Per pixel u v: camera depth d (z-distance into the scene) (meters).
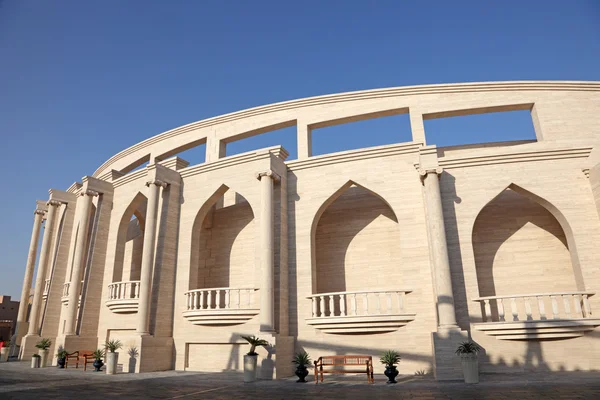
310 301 15.89
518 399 8.27
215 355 16.31
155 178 18.25
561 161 15.16
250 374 12.66
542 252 15.85
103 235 20.92
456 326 12.82
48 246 23.83
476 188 15.21
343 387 11.16
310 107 20.95
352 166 17.03
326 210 18.88
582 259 14.03
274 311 15.45
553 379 11.08
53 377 13.88
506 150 15.35
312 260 16.56
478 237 16.53
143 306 16.66
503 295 14.37
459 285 14.27
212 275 19.56
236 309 15.77
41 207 27.02
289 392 10.20
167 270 17.75
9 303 37.69
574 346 12.92
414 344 14.36
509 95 18.94
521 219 16.41
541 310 13.24
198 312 16.33
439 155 19.64
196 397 9.36
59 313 22.09
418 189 15.98
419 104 19.45
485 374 12.79
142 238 22.97
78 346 18.77
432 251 14.05
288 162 17.89
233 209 20.17
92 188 21.06
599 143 15.43
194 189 18.86
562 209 14.66
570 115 18.17
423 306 14.61
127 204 20.84
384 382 12.02
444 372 12.38
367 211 18.20
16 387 11.26
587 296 13.63
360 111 19.98
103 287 20.17
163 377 13.86
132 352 15.96
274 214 16.78
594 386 9.61
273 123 21.38
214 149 22.50
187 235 18.34
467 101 19.11
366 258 17.59
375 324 14.57
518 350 13.12
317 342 15.40
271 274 15.38
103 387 11.22
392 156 16.69
